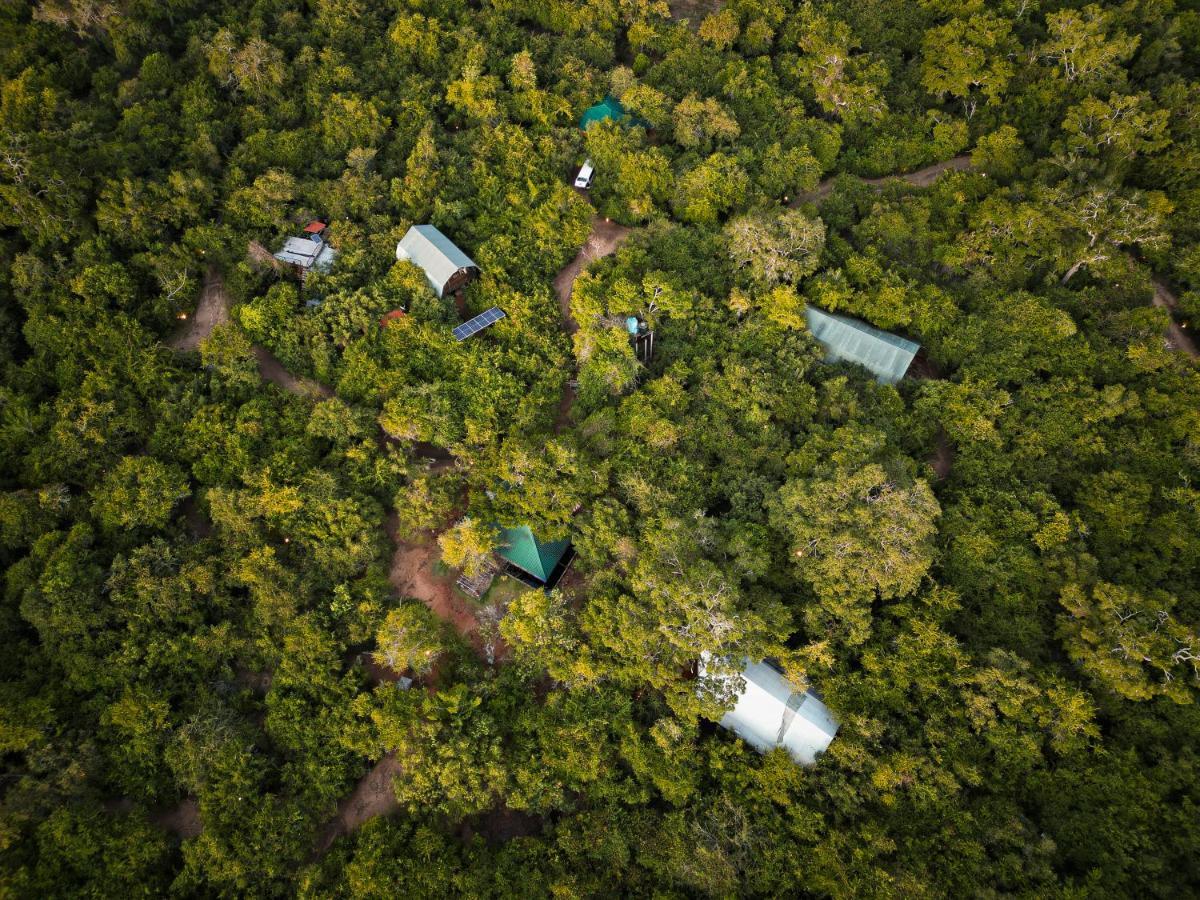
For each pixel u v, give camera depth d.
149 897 49.81
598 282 75.88
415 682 61.38
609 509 64.12
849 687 56.78
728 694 55.53
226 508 62.31
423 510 64.88
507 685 59.81
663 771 54.72
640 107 92.94
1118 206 76.25
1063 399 69.56
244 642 60.06
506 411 71.50
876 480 58.47
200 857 50.06
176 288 75.19
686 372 71.94
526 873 52.28
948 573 62.62
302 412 69.88
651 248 81.31
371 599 61.31
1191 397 68.50
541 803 55.12
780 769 53.94
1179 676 54.12
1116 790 51.62
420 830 52.59
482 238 83.38
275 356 74.50
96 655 57.66
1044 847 49.53
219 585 61.59
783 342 74.12
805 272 76.25
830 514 58.91
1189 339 78.12
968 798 53.06
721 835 52.44
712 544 62.03
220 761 53.56
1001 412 69.88
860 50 102.38
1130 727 54.22
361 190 82.81
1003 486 66.56
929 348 76.50
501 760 55.44
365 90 94.12
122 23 91.12
